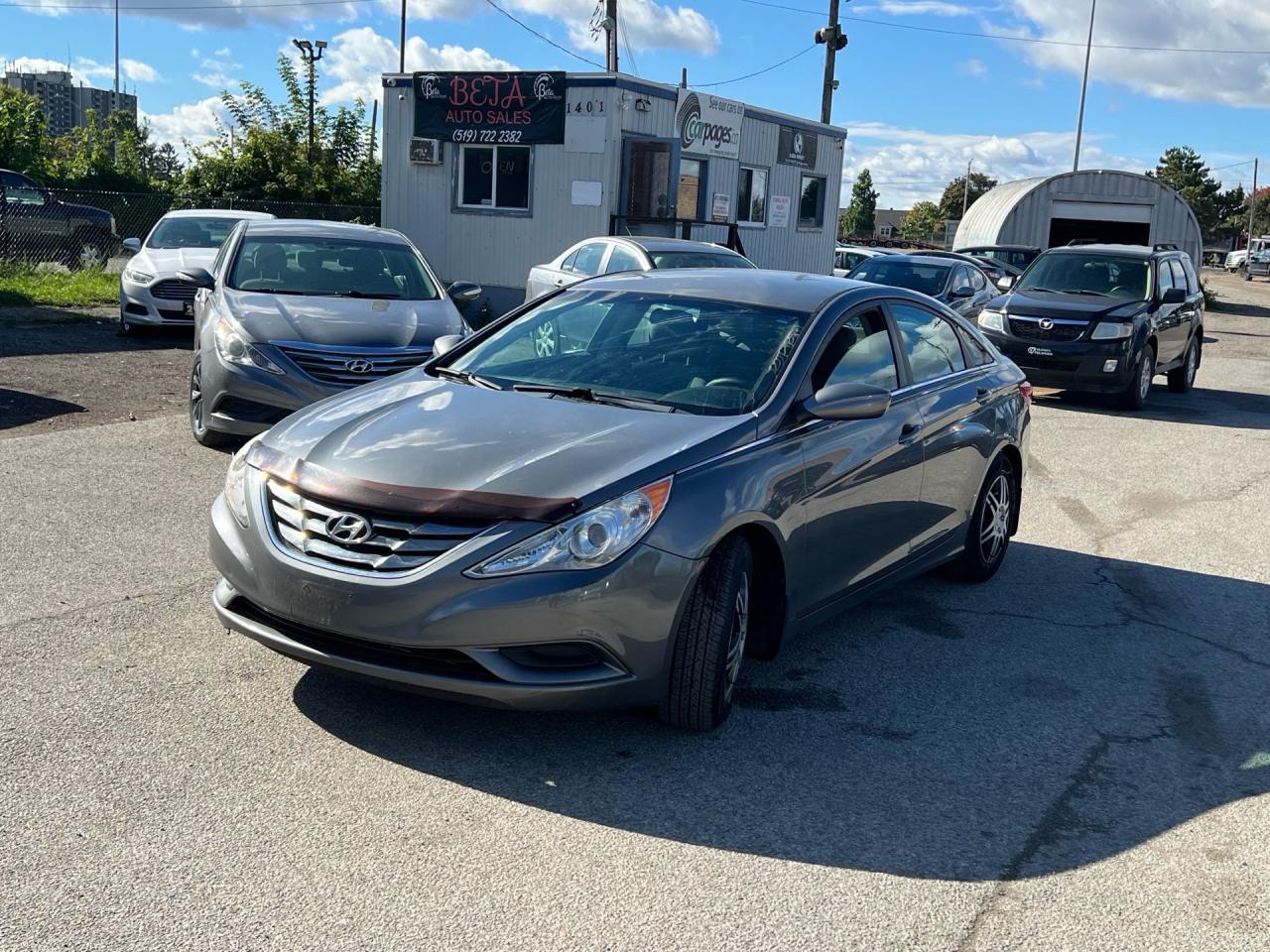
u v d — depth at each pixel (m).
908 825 3.68
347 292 9.03
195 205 26.92
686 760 4.03
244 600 4.20
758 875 3.34
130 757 3.81
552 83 18.31
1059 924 3.17
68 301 17.67
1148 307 13.97
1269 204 131.50
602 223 18.47
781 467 4.38
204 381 7.89
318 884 3.17
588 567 3.75
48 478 7.33
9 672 4.41
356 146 32.50
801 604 4.64
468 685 3.72
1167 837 3.69
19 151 32.09
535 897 3.16
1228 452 11.03
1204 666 5.27
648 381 4.80
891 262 16.34
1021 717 4.58
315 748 3.95
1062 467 9.98
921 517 5.52
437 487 3.86
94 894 3.06
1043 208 35.09
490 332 5.54
